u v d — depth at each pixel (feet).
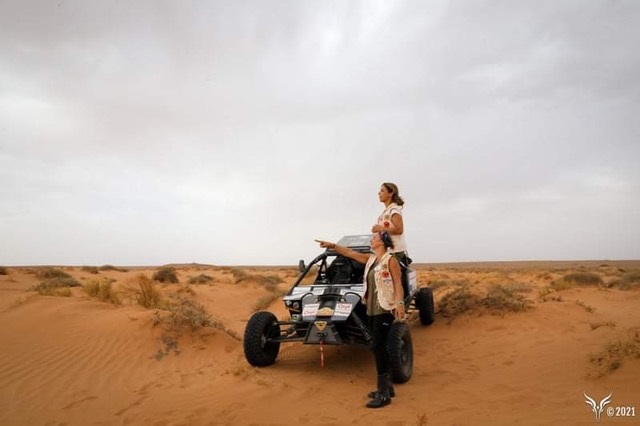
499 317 31.07
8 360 23.21
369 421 15.69
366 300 18.58
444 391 18.74
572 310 31.71
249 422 15.84
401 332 19.76
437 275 106.93
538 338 26.55
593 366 19.17
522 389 18.11
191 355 26.27
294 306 23.89
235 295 65.46
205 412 16.81
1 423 16.37
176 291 61.05
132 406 17.99
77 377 21.61
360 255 20.16
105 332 27.99
